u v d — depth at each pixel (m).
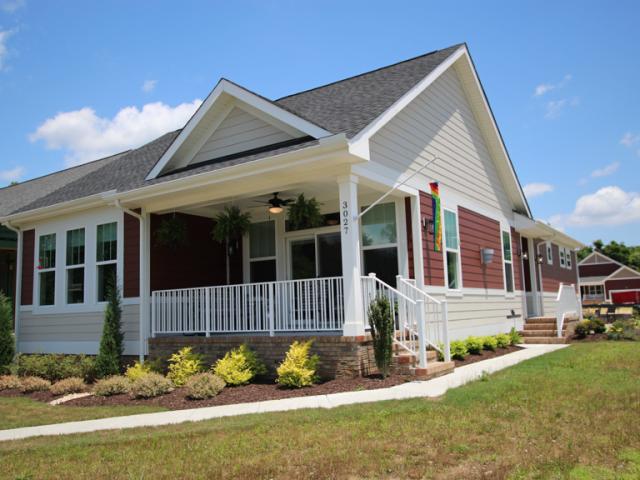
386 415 6.38
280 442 5.61
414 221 11.27
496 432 5.58
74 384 10.42
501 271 16.19
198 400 8.65
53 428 7.45
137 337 11.89
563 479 4.24
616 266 58.34
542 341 15.71
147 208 11.96
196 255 13.16
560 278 24.62
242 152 11.16
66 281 13.61
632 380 8.21
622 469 4.45
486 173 16.08
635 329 16.17
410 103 11.73
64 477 5.05
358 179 9.58
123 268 12.34
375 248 11.64
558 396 7.11
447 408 6.58
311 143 9.32
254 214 13.44
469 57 14.21
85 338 12.98
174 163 12.00
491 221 15.96
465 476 4.41
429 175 12.22
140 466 5.20
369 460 4.88
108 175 15.00
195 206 12.00
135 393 9.32
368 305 9.47
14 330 14.48
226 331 10.53
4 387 11.29
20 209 15.28
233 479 4.66
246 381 9.45
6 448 6.31
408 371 8.99
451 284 12.84
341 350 9.02
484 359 11.80
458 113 14.45
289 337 9.59
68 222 13.71
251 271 13.55
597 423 5.79
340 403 7.34
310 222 11.07
